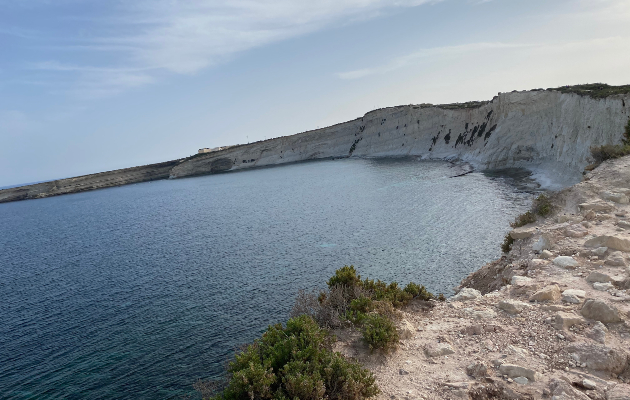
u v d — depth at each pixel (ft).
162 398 53.83
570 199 61.31
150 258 129.59
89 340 74.02
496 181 194.70
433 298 45.06
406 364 27.91
